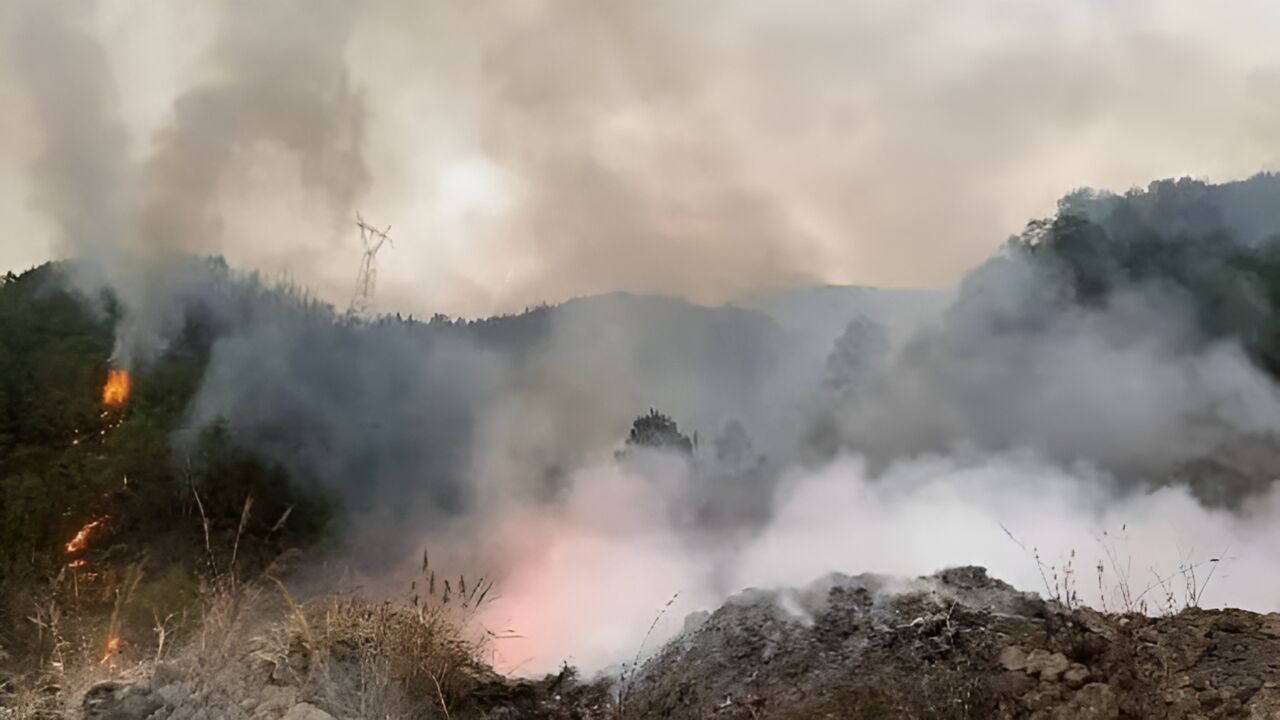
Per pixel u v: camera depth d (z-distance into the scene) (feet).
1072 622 13.83
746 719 12.50
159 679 12.98
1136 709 11.21
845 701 12.30
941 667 12.79
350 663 13.91
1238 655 12.44
